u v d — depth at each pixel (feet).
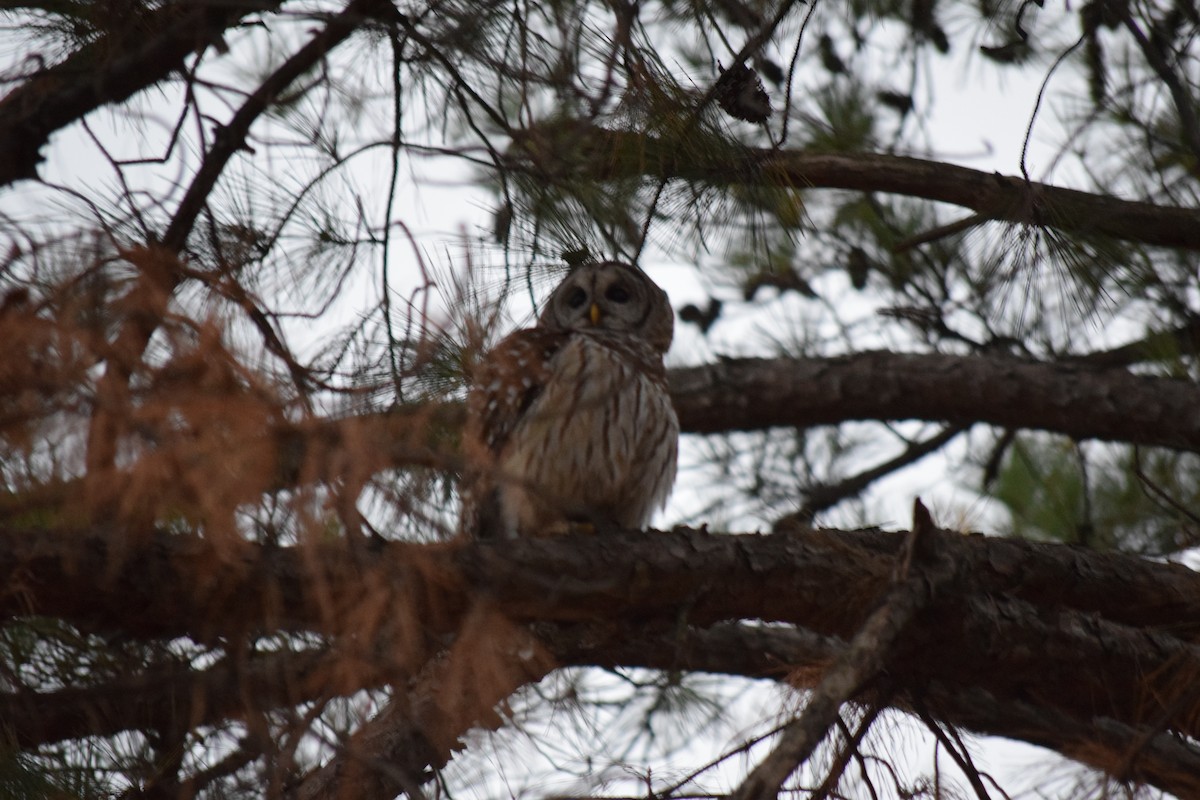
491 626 20.74
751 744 23.32
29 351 16.29
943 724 27.14
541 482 33.83
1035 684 30.22
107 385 16.22
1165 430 42.91
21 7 29.35
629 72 27.30
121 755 21.50
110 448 16.25
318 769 22.75
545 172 28.81
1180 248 38.96
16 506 16.57
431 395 19.81
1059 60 30.68
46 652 22.44
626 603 27.20
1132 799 24.44
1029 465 46.52
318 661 20.11
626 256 30.94
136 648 22.80
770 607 28.45
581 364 34.17
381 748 22.27
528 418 33.73
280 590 20.70
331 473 16.42
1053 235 35.63
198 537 20.76
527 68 27.14
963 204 39.06
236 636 20.85
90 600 21.39
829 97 42.47
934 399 46.65
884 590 27.61
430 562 20.29
